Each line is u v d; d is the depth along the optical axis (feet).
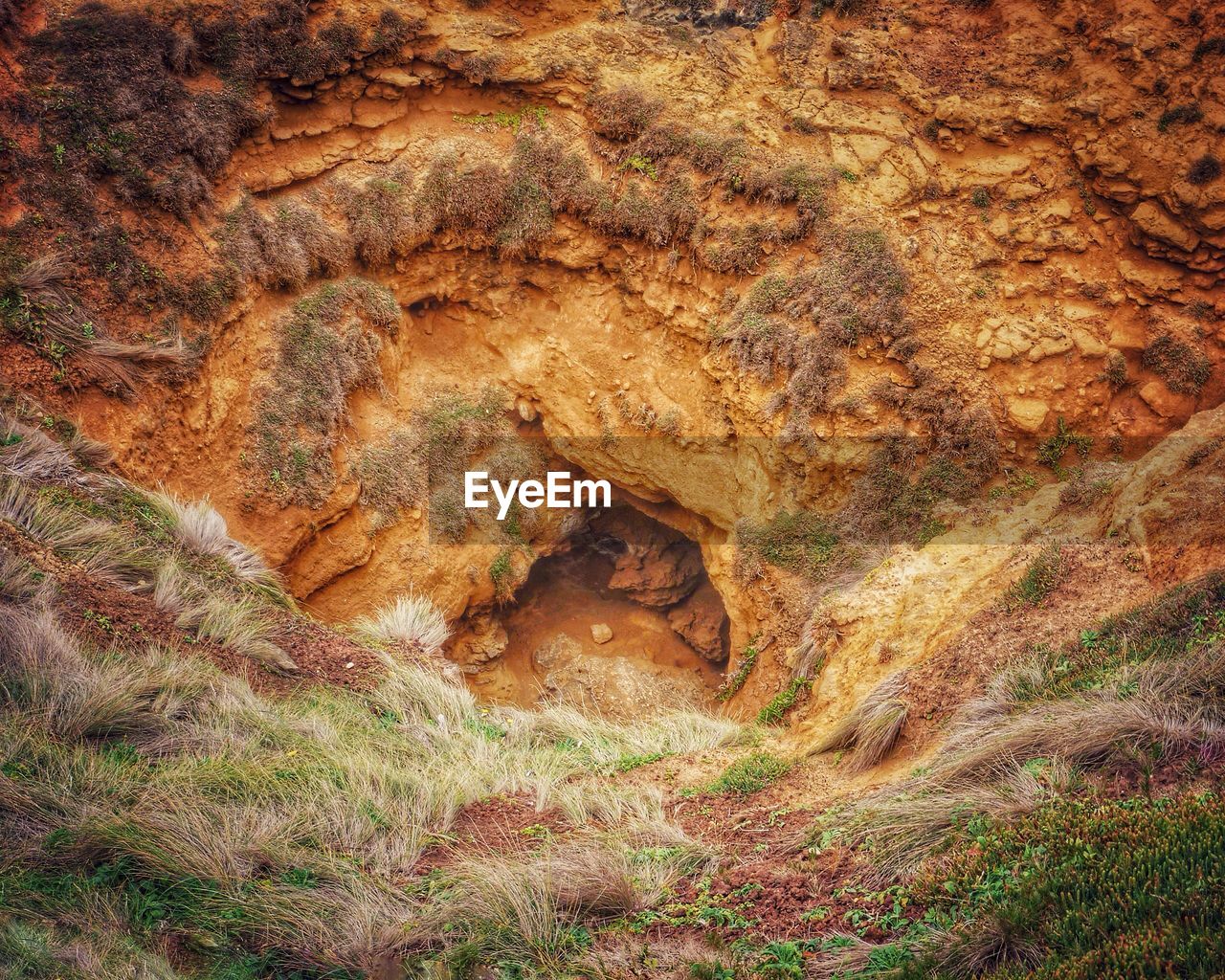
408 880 17.92
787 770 22.91
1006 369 32.76
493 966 15.49
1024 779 16.88
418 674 27.32
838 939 14.97
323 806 19.19
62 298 29.71
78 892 15.38
